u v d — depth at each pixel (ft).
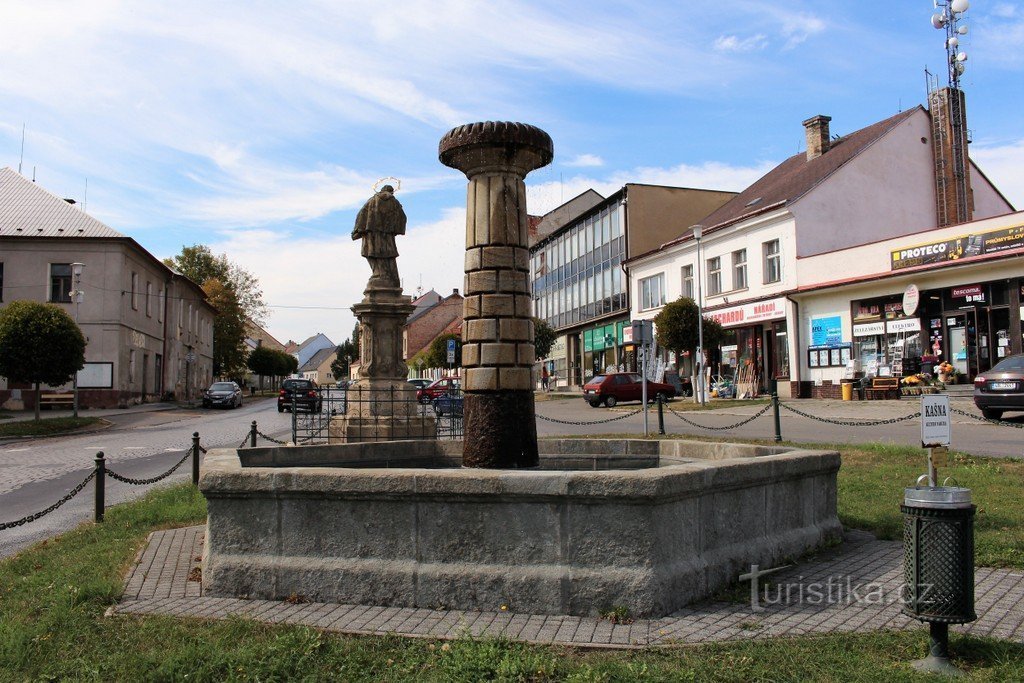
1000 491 29.48
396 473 17.46
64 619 16.29
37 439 74.84
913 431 54.60
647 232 143.84
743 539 19.43
